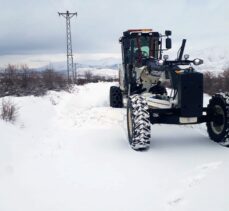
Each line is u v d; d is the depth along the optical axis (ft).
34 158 20.01
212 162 18.04
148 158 19.53
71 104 41.75
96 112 33.50
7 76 47.16
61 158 19.93
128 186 15.55
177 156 19.72
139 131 20.79
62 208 13.76
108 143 23.18
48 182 16.39
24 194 15.11
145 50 34.73
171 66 22.82
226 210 11.85
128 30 34.88
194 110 21.75
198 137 24.54
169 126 28.43
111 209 13.47
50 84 54.44
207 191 13.58
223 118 22.00
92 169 17.94
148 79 29.58
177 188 14.85
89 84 74.54
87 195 14.83
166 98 23.93
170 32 34.53
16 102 33.55
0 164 17.79
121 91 38.04
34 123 28.71
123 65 36.50
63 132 26.94
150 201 13.88
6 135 22.21
